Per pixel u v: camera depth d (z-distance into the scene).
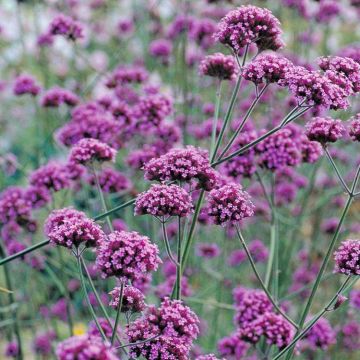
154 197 1.00
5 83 1.69
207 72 1.12
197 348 1.29
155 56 1.55
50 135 1.35
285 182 1.42
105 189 1.24
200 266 1.42
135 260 0.96
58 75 1.67
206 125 1.31
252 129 1.28
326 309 1.02
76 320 1.41
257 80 1.04
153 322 0.98
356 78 1.05
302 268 1.45
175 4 1.67
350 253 1.02
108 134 1.23
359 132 1.05
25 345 1.45
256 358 1.24
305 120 1.34
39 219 1.38
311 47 1.65
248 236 1.48
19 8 1.52
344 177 1.48
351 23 1.77
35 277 1.41
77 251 1.00
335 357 1.32
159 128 1.24
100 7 1.87
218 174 1.04
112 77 1.38
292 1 1.50
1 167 1.41
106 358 0.87
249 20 1.05
